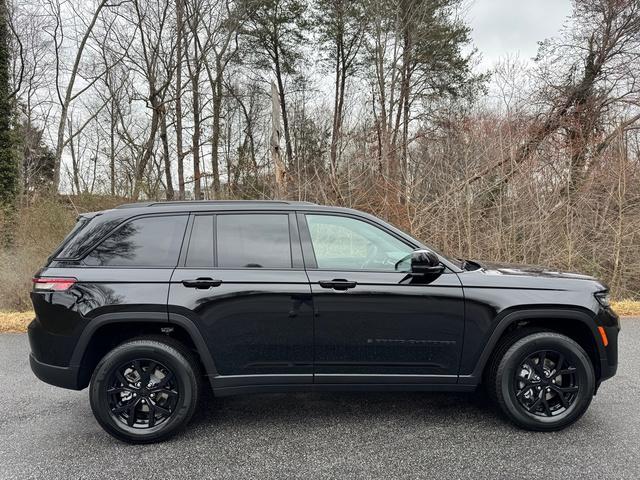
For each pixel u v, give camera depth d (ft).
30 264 28.07
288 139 48.52
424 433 11.24
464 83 72.13
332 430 11.47
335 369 11.14
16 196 43.04
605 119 37.11
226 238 11.34
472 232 31.99
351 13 75.10
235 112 84.58
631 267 30.58
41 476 9.45
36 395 13.92
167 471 9.63
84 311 10.61
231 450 10.51
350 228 11.75
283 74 85.05
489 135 33.78
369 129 37.55
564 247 31.04
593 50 49.26
